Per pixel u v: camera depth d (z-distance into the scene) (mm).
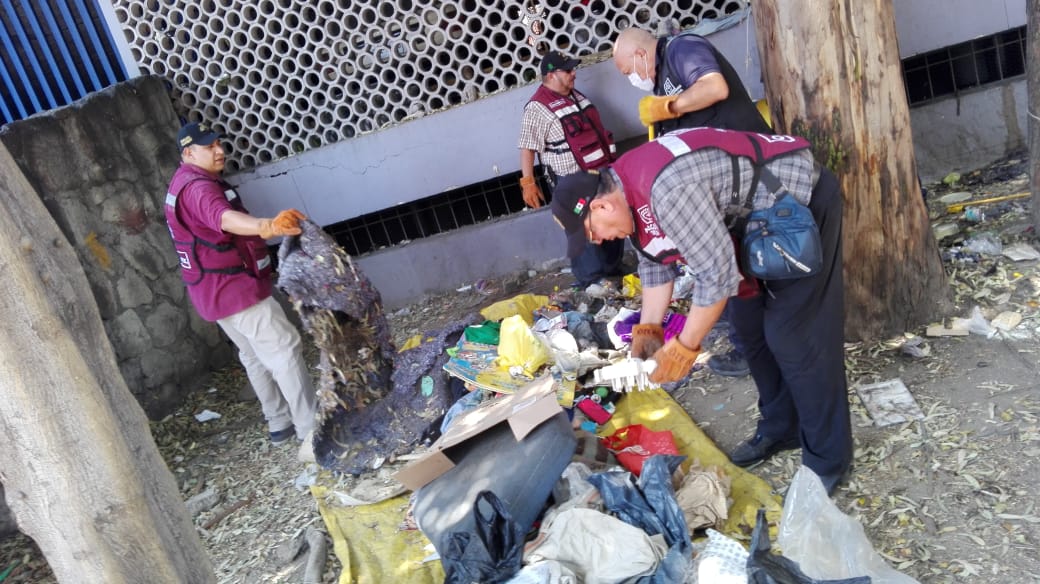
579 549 2645
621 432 3643
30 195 1772
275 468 4375
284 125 5680
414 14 5402
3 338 1680
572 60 4895
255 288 4191
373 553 3340
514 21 5352
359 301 3918
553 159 5051
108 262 5055
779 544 2564
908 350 3660
